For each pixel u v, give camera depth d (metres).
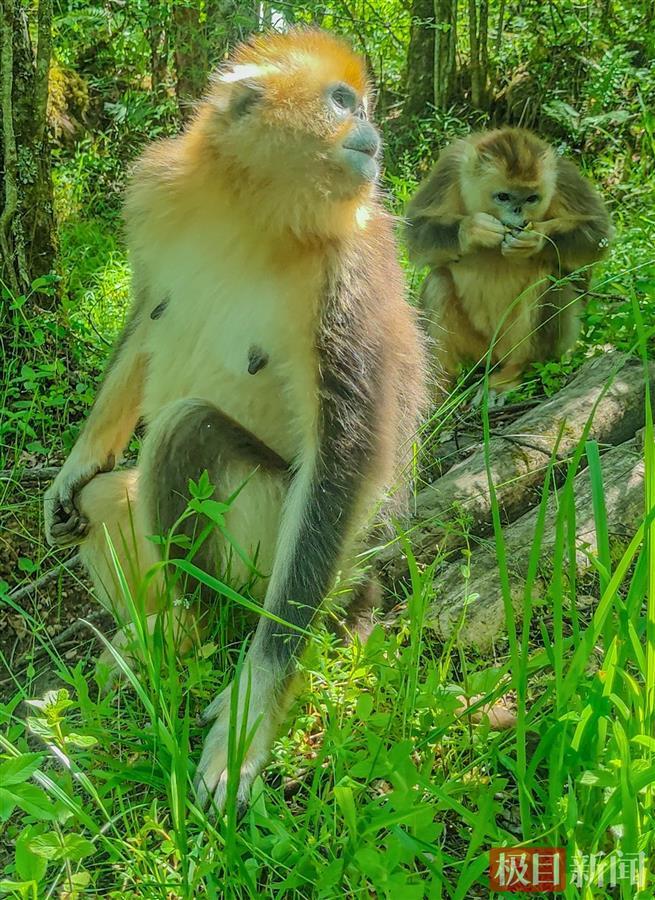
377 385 1.27
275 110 1.23
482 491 1.56
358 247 1.29
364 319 1.27
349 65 1.28
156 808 1.09
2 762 1.08
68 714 1.29
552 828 0.98
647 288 1.91
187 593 1.31
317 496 1.24
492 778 1.11
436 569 1.46
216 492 1.29
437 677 1.15
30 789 0.97
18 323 1.67
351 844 0.97
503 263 2.11
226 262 1.29
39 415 1.63
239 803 1.09
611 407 1.70
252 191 1.25
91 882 1.05
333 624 1.35
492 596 1.39
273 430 1.33
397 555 1.48
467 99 3.95
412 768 1.02
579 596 1.41
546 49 3.88
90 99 3.60
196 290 1.32
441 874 0.98
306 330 1.26
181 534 1.29
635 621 1.09
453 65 3.86
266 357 1.30
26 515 1.58
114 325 2.09
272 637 1.20
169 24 3.00
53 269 1.78
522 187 2.10
